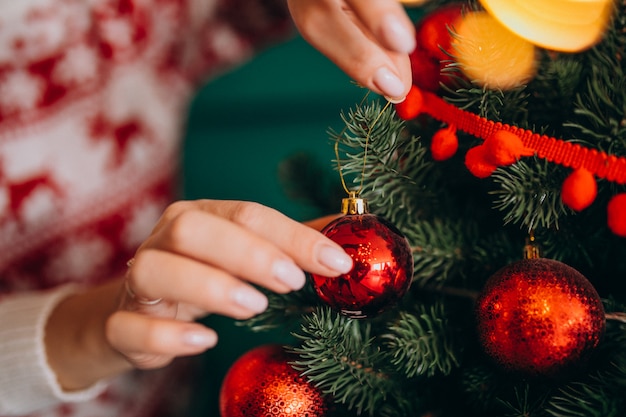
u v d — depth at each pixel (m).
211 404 0.98
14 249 0.88
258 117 0.99
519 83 0.44
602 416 0.41
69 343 0.64
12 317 0.66
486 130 0.44
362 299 0.42
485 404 0.46
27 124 0.87
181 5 0.94
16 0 0.83
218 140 1.00
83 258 0.92
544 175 0.44
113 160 0.93
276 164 0.98
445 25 0.45
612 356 0.44
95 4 0.88
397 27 0.42
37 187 0.88
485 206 0.50
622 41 0.43
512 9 0.43
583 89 0.45
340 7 0.45
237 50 0.98
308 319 0.46
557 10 0.43
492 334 0.42
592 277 0.48
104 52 0.90
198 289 0.44
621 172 0.42
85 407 0.90
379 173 0.48
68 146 0.89
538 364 0.42
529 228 0.44
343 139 0.48
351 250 0.42
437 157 0.46
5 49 0.84
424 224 0.50
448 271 0.50
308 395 0.46
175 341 0.46
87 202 0.91
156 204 0.97
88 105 0.90
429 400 0.49
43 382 0.65
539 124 0.46
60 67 0.88
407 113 0.46
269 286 0.44
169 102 0.99
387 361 0.47
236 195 1.00
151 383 0.95
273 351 0.48
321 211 0.62
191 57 0.99
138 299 0.49
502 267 0.46
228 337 0.97
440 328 0.47
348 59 0.45
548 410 0.42
